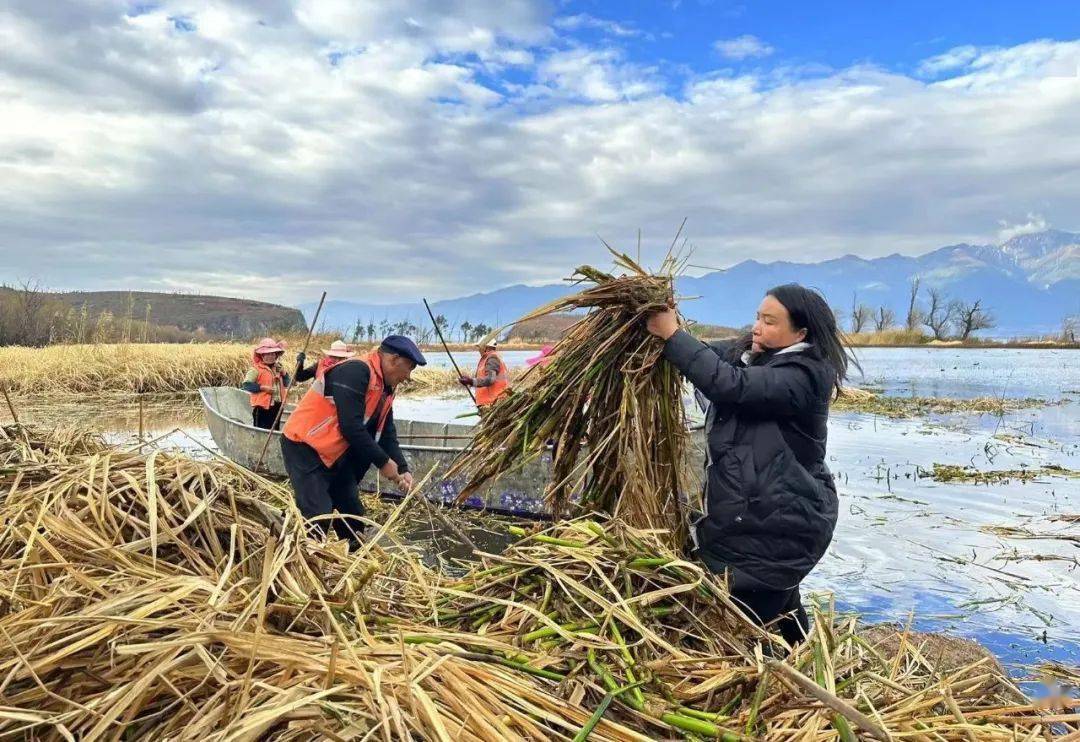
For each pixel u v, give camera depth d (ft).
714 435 10.29
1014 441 37.86
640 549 8.77
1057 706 7.16
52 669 5.65
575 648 6.93
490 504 21.94
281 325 136.05
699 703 6.61
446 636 6.82
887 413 52.54
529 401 11.75
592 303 11.05
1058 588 16.05
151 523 7.59
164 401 60.64
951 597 15.61
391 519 9.53
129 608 6.22
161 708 5.61
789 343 10.14
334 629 6.72
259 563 7.84
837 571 17.31
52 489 8.54
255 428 27.45
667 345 10.39
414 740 5.09
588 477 11.58
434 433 30.78
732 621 8.11
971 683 7.36
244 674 5.82
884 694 7.25
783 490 9.68
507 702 5.77
